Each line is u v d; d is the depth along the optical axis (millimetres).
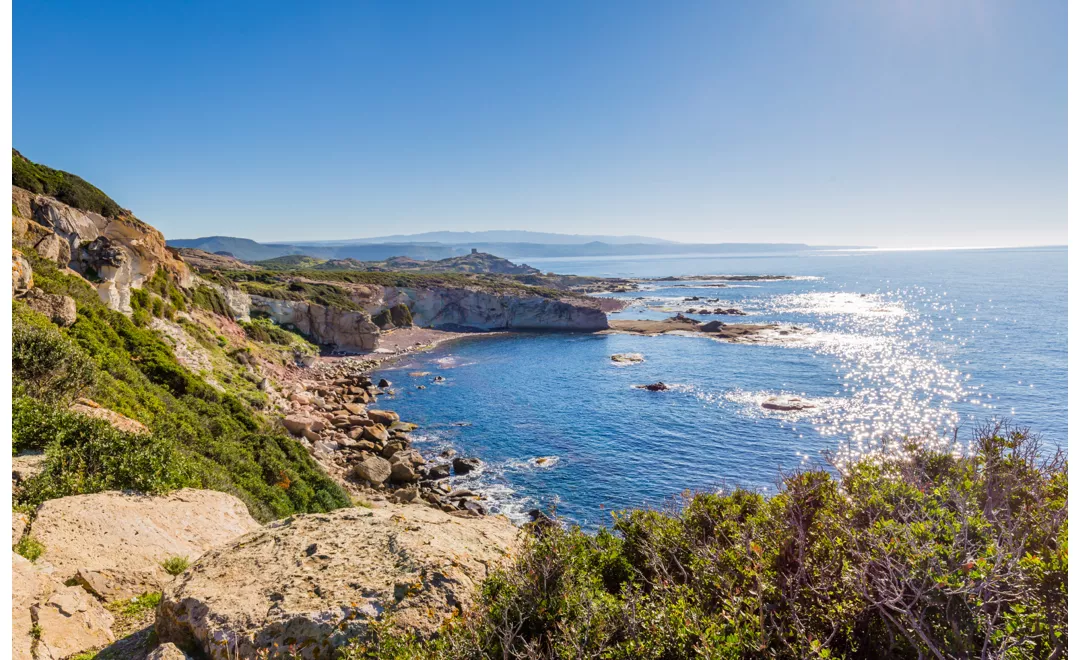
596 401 49594
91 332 23719
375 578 5504
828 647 4008
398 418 44562
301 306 76625
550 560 5395
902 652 4031
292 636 4805
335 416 41438
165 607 5367
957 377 53906
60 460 10961
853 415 43031
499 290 111250
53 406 12578
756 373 59188
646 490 30719
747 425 41406
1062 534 4199
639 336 89875
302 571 5660
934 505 5195
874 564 4273
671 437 39188
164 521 10461
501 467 34375
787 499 6348
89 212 41875
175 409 21250
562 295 116750
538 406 48406
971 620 3865
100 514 9648
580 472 33375
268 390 42688
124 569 8125
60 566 7660
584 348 80000
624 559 6410
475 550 6406
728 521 6410
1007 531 4363
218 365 41094
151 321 40219
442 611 5164
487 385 57188
